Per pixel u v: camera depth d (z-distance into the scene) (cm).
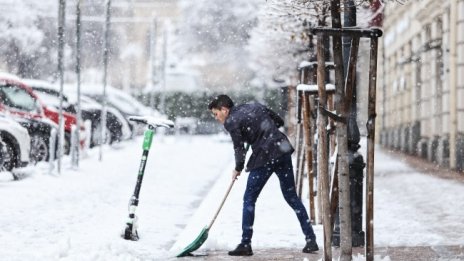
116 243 1366
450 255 1361
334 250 1425
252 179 1387
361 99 6091
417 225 1736
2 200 2073
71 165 3003
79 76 3122
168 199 2255
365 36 1171
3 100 3130
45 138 3098
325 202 1191
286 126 5134
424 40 4450
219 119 1424
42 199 2141
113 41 7806
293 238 1552
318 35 1158
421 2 4403
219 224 1736
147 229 1684
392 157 4444
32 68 5472
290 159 1404
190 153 4125
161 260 1330
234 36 6862
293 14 1797
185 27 7550
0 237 1527
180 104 7550
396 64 5509
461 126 3428
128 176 2872
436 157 3991
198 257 1359
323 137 1180
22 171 2739
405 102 5088
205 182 2750
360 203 1480
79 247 1337
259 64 3850
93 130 4256
